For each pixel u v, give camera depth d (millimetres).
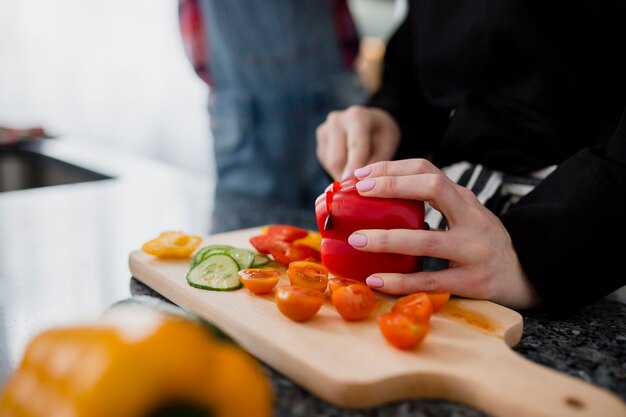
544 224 675
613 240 657
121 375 318
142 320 369
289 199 2098
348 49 2143
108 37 2977
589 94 864
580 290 663
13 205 1231
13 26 2719
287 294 578
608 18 762
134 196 1333
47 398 333
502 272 664
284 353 528
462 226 659
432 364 509
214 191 1409
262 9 1965
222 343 393
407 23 1169
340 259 698
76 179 1611
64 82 2902
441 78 1061
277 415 468
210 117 2152
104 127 3064
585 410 438
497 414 467
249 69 2033
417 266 682
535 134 913
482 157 971
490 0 910
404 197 655
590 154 722
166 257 790
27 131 1688
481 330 586
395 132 1058
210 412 362
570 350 595
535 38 877
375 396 481
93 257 891
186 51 2088
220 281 687
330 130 1021
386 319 543
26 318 653
